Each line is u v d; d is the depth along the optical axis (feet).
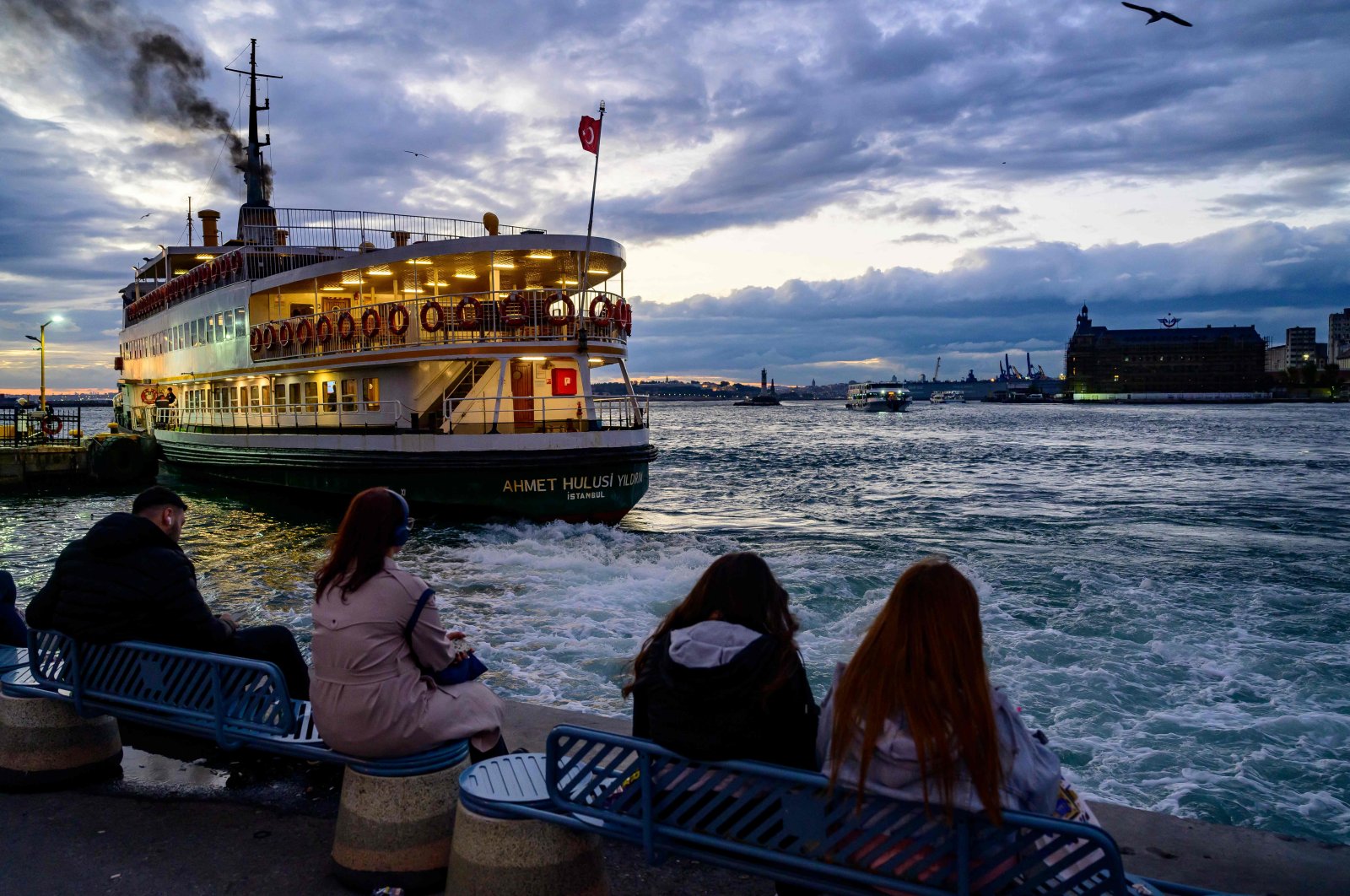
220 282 96.32
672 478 129.39
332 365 74.23
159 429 114.83
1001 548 60.34
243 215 113.91
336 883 12.91
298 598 42.06
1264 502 91.61
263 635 16.99
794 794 9.16
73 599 15.20
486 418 71.72
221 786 16.20
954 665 8.32
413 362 69.26
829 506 90.99
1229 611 39.06
